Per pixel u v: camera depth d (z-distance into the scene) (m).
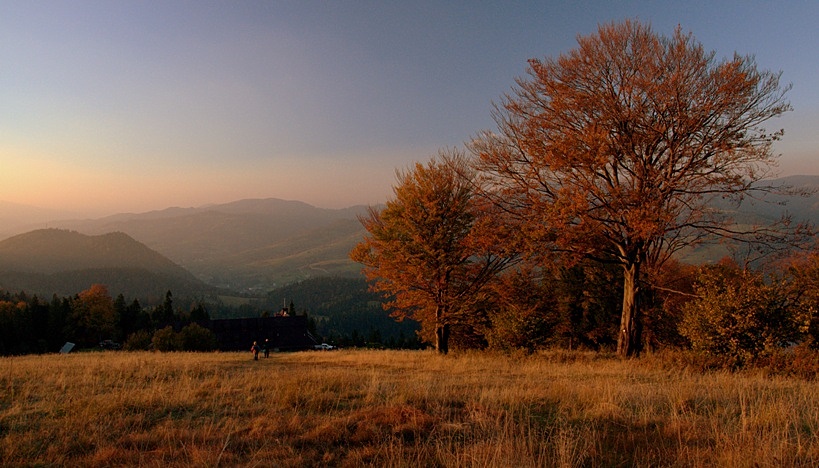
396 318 24.00
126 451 5.59
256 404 7.93
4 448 5.77
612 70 16.31
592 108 16.14
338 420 6.65
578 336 31.39
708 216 16.09
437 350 23.78
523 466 4.63
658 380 10.87
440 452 5.23
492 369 14.41
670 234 16.89
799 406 7.04
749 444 5.02
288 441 5.84
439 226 21.27
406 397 7.91
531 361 16.61
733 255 15.91
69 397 8.51
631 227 15.12
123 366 13.15
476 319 23.23
